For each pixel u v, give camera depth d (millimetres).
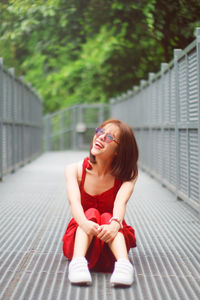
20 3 8703
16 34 9453
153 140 9305
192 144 5609
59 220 4926
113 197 3365
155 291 2805
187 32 8594
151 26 8805
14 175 9656
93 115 20828
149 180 8906
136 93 12219
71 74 20906
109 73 14906
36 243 3932
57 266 3273
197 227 4656
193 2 8094
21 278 3010
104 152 3234
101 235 2998
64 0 9555
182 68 6238
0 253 3607
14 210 5512
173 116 6969
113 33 11086
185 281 2996
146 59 12492
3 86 8859
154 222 4895
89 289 2822
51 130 21281
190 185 5746
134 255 3609
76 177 3375
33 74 22344
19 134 11477
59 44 12023
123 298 2680
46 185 7953
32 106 14484
